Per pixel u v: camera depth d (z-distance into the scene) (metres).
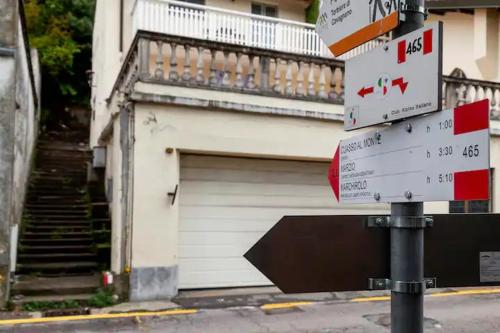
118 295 8.62
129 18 13.76
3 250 8.04
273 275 1.98
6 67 8.45
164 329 6.89
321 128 10.31
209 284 9.70
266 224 10.24
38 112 20.22
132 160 8.84
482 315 7.69
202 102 9.24
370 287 1.98
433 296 9.22
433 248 2.04
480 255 2.09
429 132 1.77
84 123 25.70
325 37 2.35
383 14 1.96
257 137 9.76
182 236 9.57
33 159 16.16
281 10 14.74
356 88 2.12
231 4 14.06
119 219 9.22
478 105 1.59
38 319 7.38
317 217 2.03
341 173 2.30
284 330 6.83
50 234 11.81
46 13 25.00
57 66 24.27
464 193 1.62
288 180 10.52
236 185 10.07
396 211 1.90
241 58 10.26
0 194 8.16
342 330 6.82
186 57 9.40
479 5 10.70
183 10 11.26
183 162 9.65
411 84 1.83
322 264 2.00
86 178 15.74
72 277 10.06
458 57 14.52
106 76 15.44
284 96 10.06
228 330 6.84
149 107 9.00
